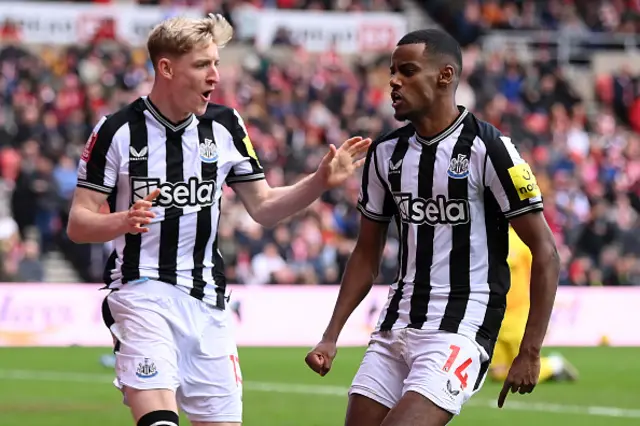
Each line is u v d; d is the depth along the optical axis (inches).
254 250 1141.1
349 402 340.2
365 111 1449.3
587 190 1382.9
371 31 1576.0
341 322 351.6
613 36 1743.4
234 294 1072.2
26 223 1151.6
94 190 339.9
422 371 322.0
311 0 1631.4
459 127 330.6
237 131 355.9
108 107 1310.3
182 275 342.0
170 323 337.7
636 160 1509.6
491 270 331.3
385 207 347.6
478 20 1702.8
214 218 349.1
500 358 751.1
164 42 335.0
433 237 331.6
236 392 347.6
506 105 1505.9
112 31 1457.9
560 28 1753.2
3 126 1234.0
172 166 342.3
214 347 344.5
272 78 1443.2
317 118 1391.5
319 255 1168.2
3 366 875.4
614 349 1092.5
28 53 1366.9
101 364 879.7
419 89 327.3
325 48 1565.0
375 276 355.9
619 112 1673.2
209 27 336.8
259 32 1546.5
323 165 345.4
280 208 354.9
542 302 323.0
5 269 1069.8
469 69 1567.4
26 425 598.5
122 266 340.8
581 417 635.5
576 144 1512.1
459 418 626.2
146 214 319.6
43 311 1039.6
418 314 331.3
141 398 329.1
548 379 804.6
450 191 328.5
